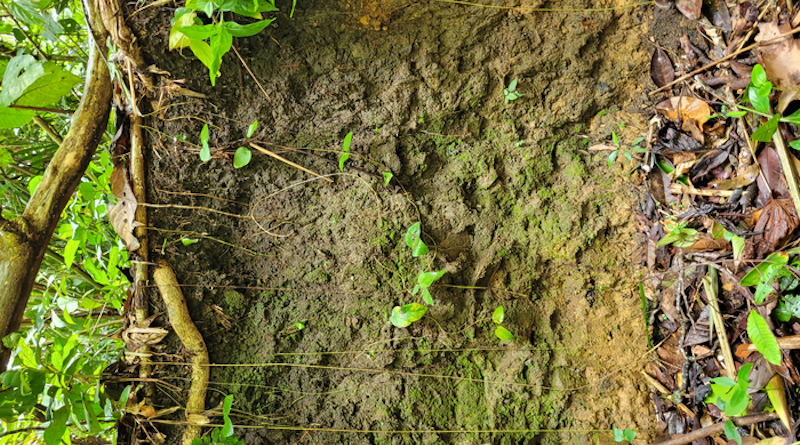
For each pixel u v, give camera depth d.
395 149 1.14
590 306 1.17
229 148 1.11
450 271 1.14
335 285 1.16
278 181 1.14
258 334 1.16
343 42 1.10
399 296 1.15
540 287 1.18
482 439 1.15
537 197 1.17
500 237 1.17
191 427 1.14
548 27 1.11
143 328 1.12
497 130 1.16
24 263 1.03
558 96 1.14
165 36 1.04
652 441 1.12
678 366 1.12
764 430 1.04
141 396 1.14
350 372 1.16
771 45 1.03
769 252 1.03
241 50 1.08
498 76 1.13
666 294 1.14
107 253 1.22
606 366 1.16
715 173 1.10
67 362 1.03
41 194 1.05
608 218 1.16
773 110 1.03
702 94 1.10
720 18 1.08
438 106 1.13
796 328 1.02
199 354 1.14
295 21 1.08
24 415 1.12
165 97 1.08
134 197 1.10
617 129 1.15
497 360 1.17
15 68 0.99
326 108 1.12
